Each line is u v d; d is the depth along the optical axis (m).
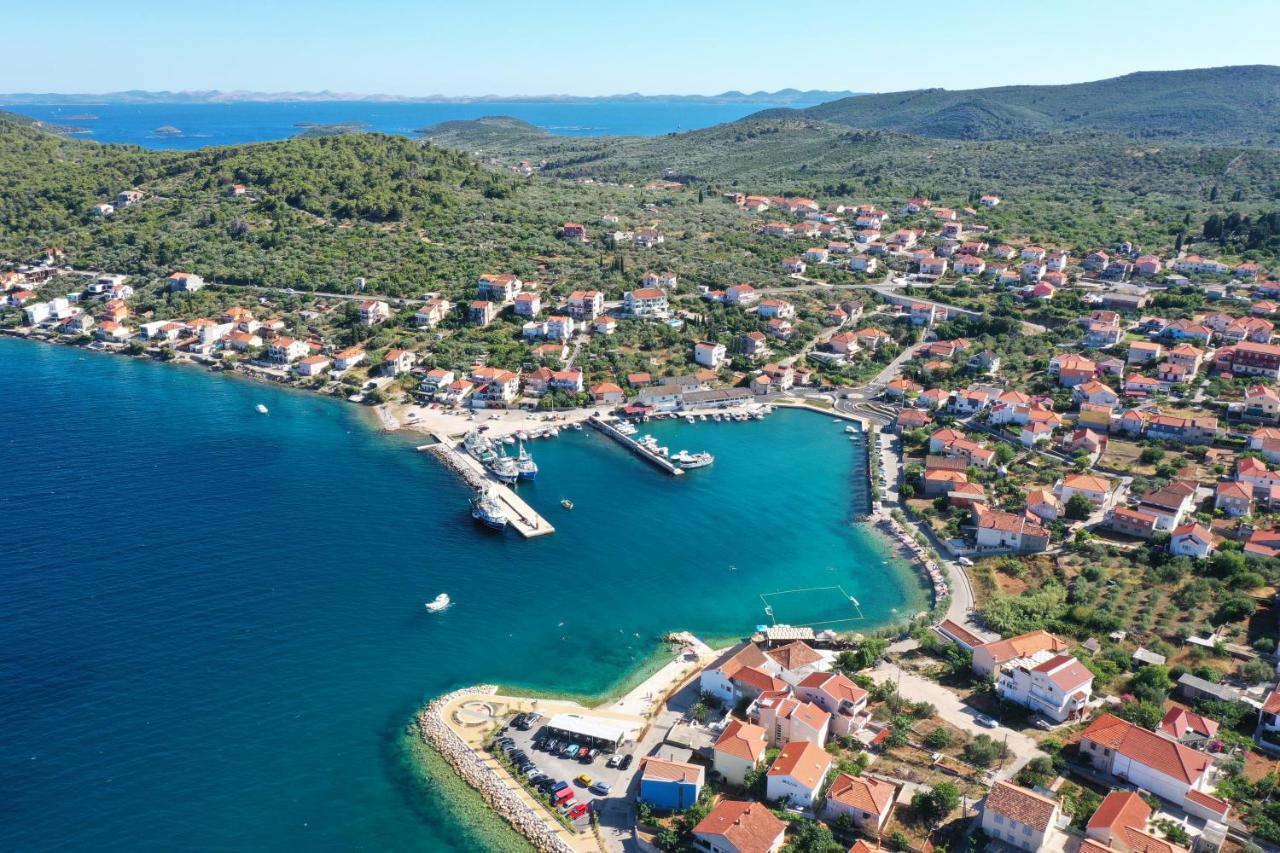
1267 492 171.88
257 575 151.62
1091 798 99.19
